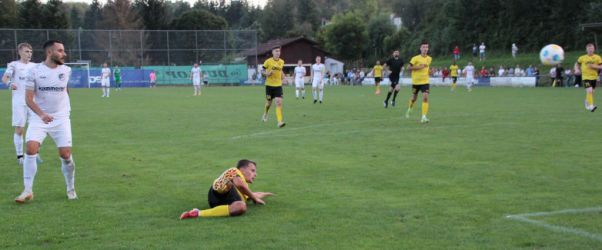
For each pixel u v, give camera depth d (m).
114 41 49.72
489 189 6.97
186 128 14.29
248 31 53.09
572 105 20.41
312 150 10.34
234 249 4.83
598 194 6.64
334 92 34.81
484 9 56.06
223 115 18.03
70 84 46.91
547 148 10.14
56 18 65.38
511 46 53.16
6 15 64.44
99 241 5.10
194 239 5.12
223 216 5.87
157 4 74.19
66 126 6.81
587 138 11.38
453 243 4.93
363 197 6.64
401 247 4.84
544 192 6.77
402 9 87.75
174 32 51.22
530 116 16.28
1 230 5.45
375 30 71.94
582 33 47.00
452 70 35.06
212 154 10.05
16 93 9.69
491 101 23.45
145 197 6.81
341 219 5.71
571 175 7.75
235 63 52.72
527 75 42.38
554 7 49.69
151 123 15.70
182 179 7.87
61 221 5.77
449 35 59.44
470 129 13.23
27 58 9.70
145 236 5.23
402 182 7.46
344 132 12.94
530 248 4.78
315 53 65.12
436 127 13.74
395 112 18.42
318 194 6.83
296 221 5.66
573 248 4.76
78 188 7.36
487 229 5.31
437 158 9.27
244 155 9.88
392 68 20.33
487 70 48.12
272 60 14.75
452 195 6.68
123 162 9.33
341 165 8.77
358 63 71.19
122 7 74.44
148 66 50.50
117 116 18.17
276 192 6.96
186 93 34.97
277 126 14.48
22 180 8.02
